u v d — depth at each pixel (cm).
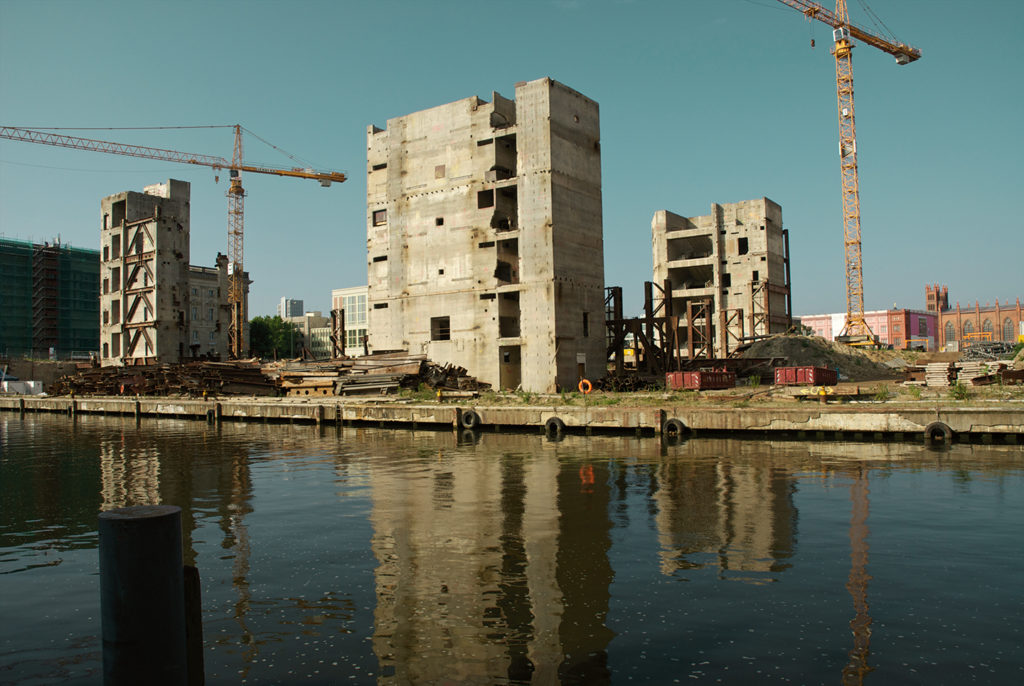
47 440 3741
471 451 2805
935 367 4106
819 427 2927
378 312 6406
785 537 1312
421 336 5819
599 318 5578
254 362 6134
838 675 730
